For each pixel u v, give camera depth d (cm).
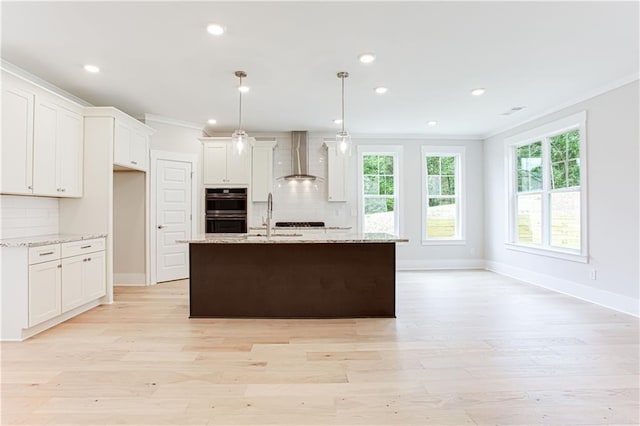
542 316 371
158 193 530
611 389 223
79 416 194
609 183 400
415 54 321
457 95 434
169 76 371
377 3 242
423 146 656
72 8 247
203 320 361
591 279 427
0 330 300
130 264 520
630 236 378
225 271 369
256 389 224
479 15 257
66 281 348
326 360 266
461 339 308
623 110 382
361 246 371
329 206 640
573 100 446
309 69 353
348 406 205
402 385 229
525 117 534
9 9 247
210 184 585
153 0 238
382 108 489
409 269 652
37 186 342
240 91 419
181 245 558
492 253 640
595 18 261
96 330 328
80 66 346
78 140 404
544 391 221
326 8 248
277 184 633
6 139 309
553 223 501
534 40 295
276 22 266
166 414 196
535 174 539
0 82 303
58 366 253
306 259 369
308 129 612
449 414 197
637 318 362
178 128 554
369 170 659
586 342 299
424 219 657
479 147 664
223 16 258
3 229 338
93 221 415
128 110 495
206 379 236
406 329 334
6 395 214
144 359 266
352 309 370
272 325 346
